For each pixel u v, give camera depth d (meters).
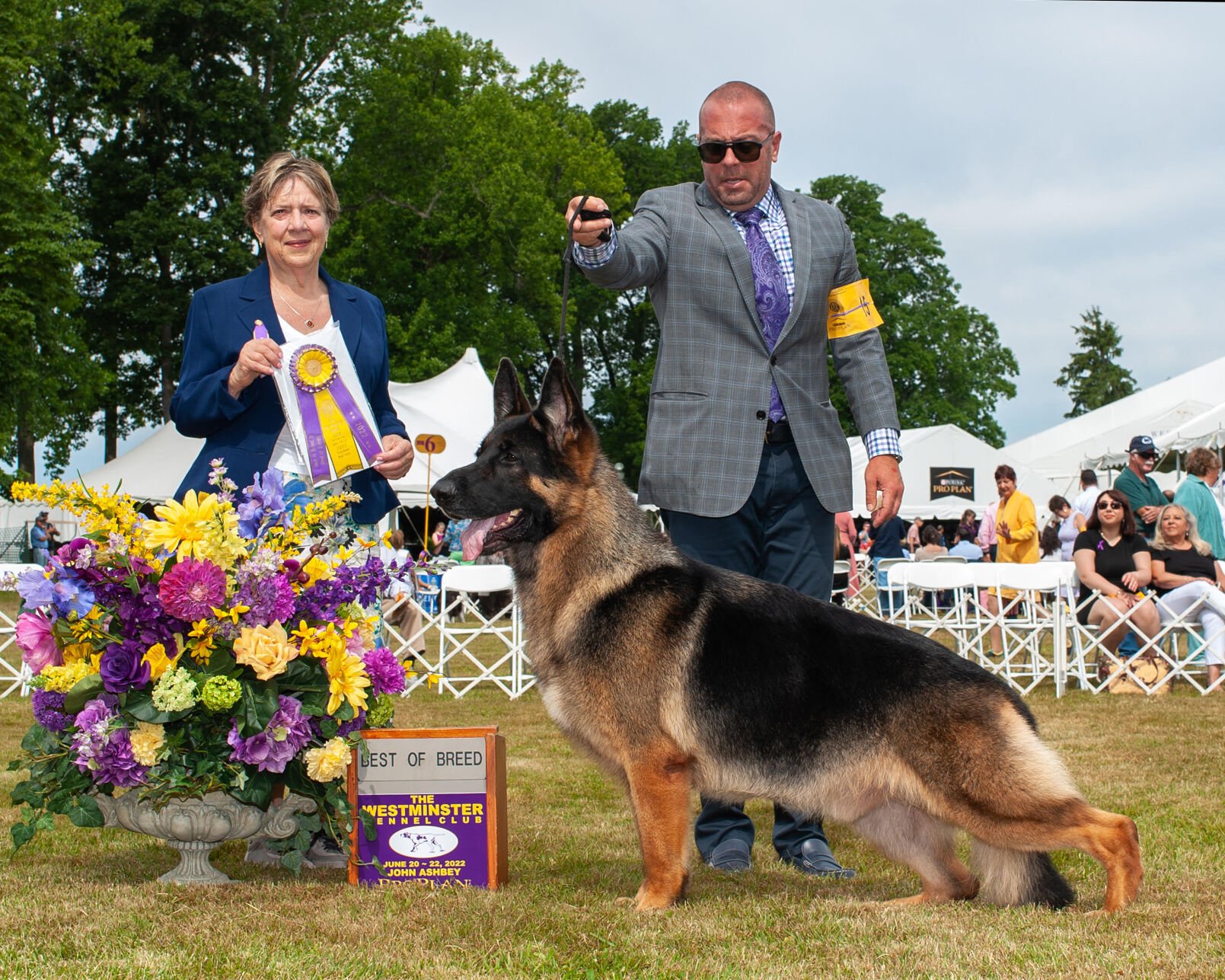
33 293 21.91
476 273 31.36
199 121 27.64
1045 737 7.68
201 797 3.89
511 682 11.62
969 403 47.53
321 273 4.97
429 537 15.30
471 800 4.01
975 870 3.97
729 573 4.01
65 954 3.05
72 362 23.50
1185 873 4.06
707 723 3.74
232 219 27.36
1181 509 10.70
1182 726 8.16
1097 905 3.74
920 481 28.09
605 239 4.36
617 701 3.77
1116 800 5.53
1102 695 10.21
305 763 3.96
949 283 47.91
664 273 4.77
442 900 3.68
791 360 4.75
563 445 3.93
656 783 3.73
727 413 4.64
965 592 13.48
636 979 2.90
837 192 47.59
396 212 31.23
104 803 4.02
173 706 3.71
